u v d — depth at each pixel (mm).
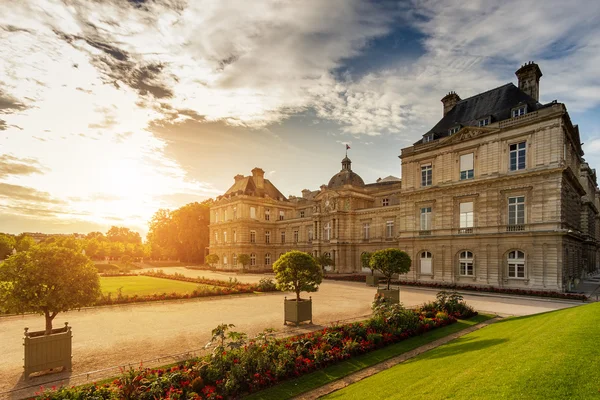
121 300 26312
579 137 44469
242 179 83625
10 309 12039
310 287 19281
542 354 8734
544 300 27484
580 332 10164
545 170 31906
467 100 43688
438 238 40062
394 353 13516
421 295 30000
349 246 59500
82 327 18578
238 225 74312
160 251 106875
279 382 10844
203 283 41625
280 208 80938
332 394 9898
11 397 10039
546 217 31922
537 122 32969
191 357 13250
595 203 63406
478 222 36875
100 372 11883
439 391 7852
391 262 26172
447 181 40000
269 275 59000
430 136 43438
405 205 44250
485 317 19953
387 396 8570
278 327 18016
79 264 13312
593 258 57219
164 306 25188
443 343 14750
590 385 6562
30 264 12227
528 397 6469
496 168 35750
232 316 21141
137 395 9172
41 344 11570
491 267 35344
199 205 96875
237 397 9875
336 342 13617
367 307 23891
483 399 6746
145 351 14250
